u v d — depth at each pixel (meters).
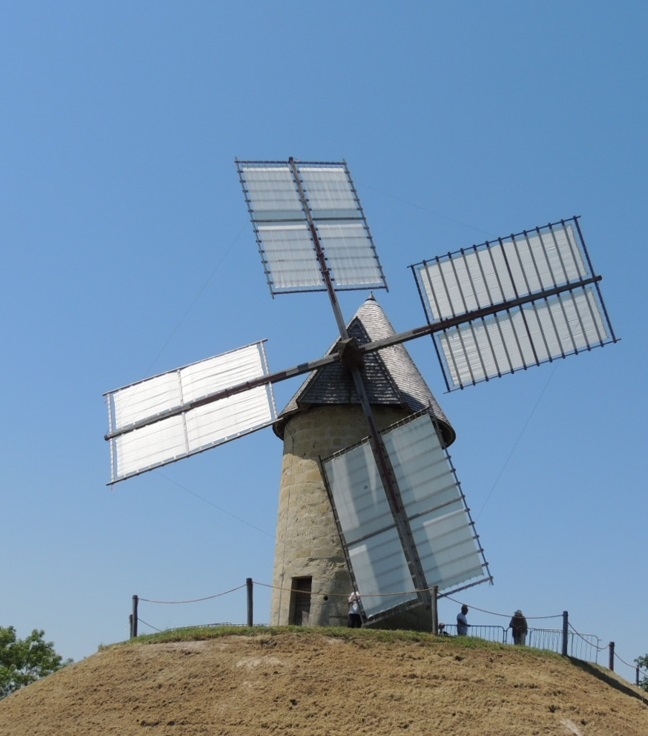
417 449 29.53
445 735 22.70
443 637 27.36
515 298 31.34
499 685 25.23
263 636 26.89
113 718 24.14
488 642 27.69
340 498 30.17
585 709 24.89
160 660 26.38
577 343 31.03
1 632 43.56
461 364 31.22
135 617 28.94
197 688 24.88
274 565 31.88
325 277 32.03
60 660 44.06
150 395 31.61
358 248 32.91
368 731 22.78
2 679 40.97
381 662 25.80
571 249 31.58
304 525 31.14
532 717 23.83
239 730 23.05
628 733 24.25
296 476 31.92
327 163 34.09
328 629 27.14
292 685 24.58
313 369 31.27
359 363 31.56
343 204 33.47
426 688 24.64
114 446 31.22
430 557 28.56
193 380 31.41
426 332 31.44
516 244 31.70
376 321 33.94
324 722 23.16
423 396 33.09
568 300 31.34
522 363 30.98
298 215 32.66
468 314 31.30
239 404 30.61
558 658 27.97
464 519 28.47
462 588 28.00
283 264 31.77
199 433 30.45
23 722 24.89
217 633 27.25
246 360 31.33
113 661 26.80
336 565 30.38
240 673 25.30
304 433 32.12
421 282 31.80
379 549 29.25
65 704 25.17
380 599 28.84
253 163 33.09
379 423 31.77
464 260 31.73
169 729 23.34
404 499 29.33
